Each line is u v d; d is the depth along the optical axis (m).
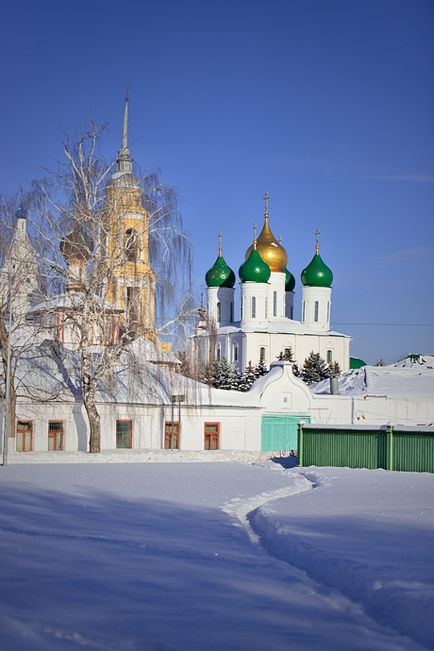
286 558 20.41
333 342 125.25
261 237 126.75
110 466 49.56
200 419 66.88
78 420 60.94
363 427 51.12
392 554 19.77
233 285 130.38
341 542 21.47
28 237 53.31
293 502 30.70
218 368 109.50
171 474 43.72
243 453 60.81
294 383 71.50
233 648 13.44
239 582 17.80
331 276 126.81
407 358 101.88
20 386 58.91
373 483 39.66
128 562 19.70
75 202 53.25
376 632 14.38
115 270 53.84
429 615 14.58
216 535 23.56
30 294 53.97
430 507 28.98
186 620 14.91
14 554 20.48
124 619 14.88
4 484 36.75
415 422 75.56
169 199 54.97
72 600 16.11
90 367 55.75
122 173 54.62
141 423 64.25
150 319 54.94
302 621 14.98
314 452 53.00
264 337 121.94
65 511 28.14
